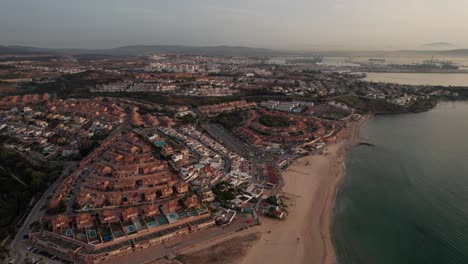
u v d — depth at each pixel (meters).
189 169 186.50
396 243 135.12
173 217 140.12
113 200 152.38
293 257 125.06
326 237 138.12
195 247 127.06
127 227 132.12
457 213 156.75
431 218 153.00
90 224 134.25
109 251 118.94
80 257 116.94
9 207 144.00
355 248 131.88
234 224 143.38
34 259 116.94
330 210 159.00
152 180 170.50
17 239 127.12
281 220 148.25
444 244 134.38
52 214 142.75
